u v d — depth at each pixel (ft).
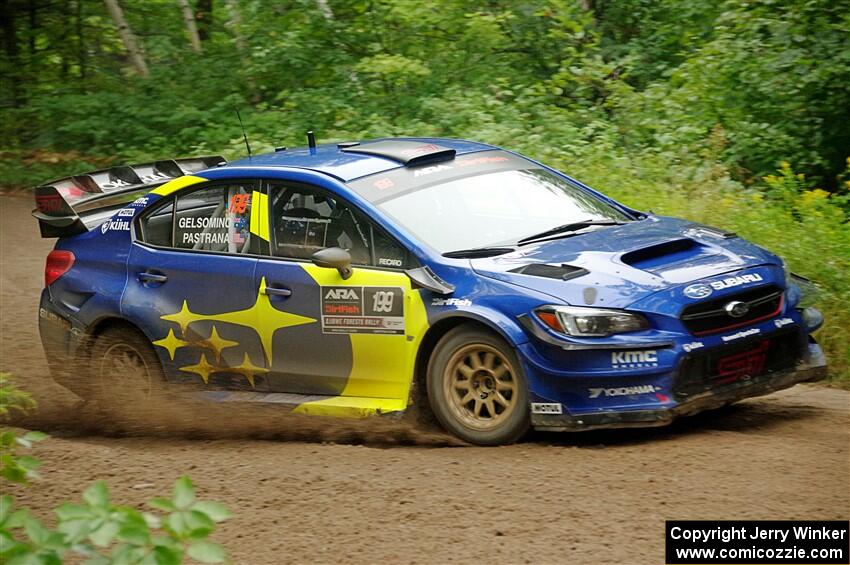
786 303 38.96
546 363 36.37
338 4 111.14
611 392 35.88
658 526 29.37
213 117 106.52
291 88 109.70
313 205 43.01
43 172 110.42
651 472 33.60
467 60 104.99
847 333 48.85
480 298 37.91
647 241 40.14
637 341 35.58
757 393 37.63
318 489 34.06
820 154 82.07
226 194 45.65
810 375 39.27
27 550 20.24
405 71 98.22
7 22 129.49
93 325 48.24
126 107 111.45
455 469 35.14
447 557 28.22
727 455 34.83
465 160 45.44
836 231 56.75
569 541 28.71
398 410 39.88
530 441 38.11
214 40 122.93
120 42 134.92
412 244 40.11
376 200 41.81
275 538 30.30
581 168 73.82
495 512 31.04
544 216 43.16
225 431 42.93
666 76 98.73
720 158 80.23
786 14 81.51
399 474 35.01
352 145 47.83
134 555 20.02
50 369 49.88
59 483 36.45
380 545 29.30
